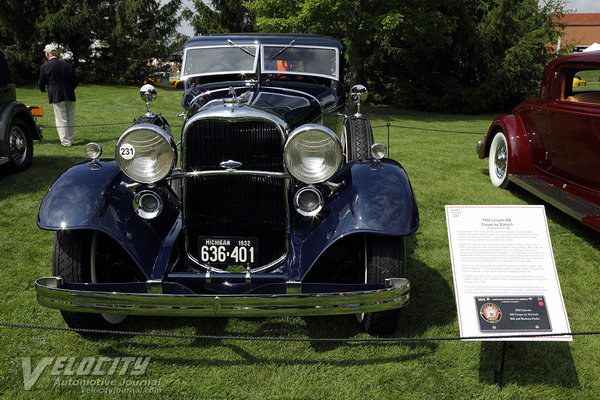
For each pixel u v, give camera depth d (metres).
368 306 2.21
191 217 2.57
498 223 2.31
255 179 2.49
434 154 8.08
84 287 2.31
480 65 18.14
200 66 4.03
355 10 13.80
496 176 6.01
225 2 22.41
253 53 4.01
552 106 4.79
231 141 2.41
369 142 4.11
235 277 2.50
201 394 2.24
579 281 3.44
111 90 19.64
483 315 2.19
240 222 2.57
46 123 9.97
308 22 12.67
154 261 2.52
